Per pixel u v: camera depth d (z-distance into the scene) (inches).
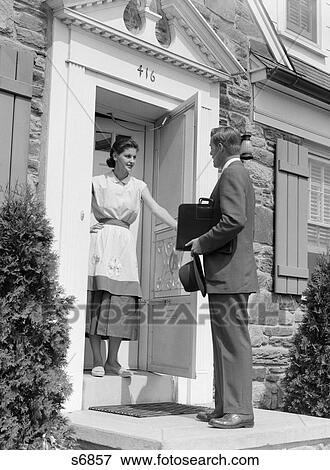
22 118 146.1
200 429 126.6
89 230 157.2
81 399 151.2
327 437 139.5
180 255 168.1
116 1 164.1
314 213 235.0
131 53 170.2
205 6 196.2
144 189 169.2
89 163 158.7
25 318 117.6
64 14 153.5
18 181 143.7
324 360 176.2
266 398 198.1
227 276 127.8
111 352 164.4
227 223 124.9
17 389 117.0
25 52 148.3
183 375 163.3
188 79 184.5
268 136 212.7
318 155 233.9
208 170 183.9
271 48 213.2
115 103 176.9
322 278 183.2
